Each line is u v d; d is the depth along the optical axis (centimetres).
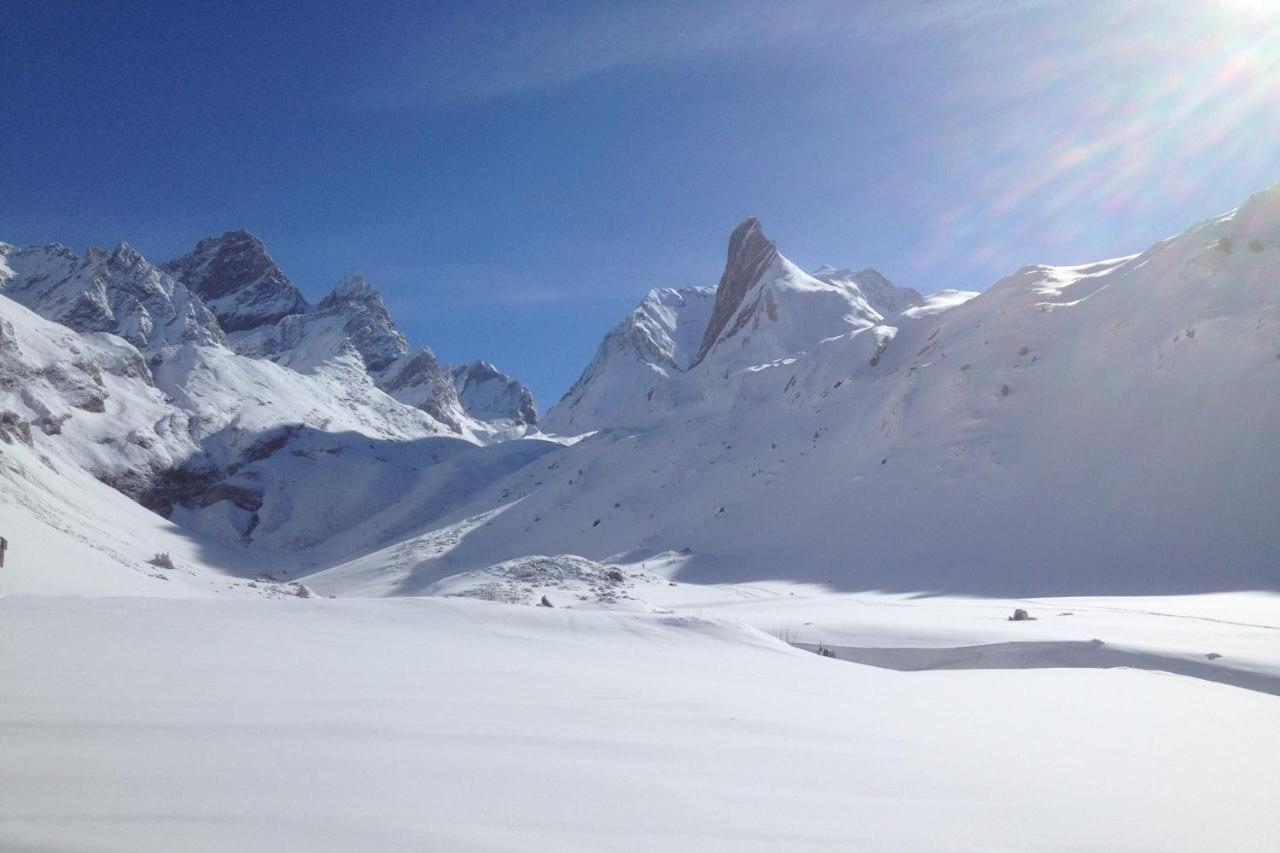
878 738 785
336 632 1338
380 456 16150
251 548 12538
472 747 633
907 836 497
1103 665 2198
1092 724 952
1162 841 522
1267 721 988
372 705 756
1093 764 738
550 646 1374
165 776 504
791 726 808
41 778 486
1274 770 751
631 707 845
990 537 6231
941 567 5938
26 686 738
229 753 564
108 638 1082
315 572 11400
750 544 7644
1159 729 931
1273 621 2997
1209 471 5800
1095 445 6694
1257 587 4472
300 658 1025
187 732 611
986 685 1231
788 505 8288
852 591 5656
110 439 12756
